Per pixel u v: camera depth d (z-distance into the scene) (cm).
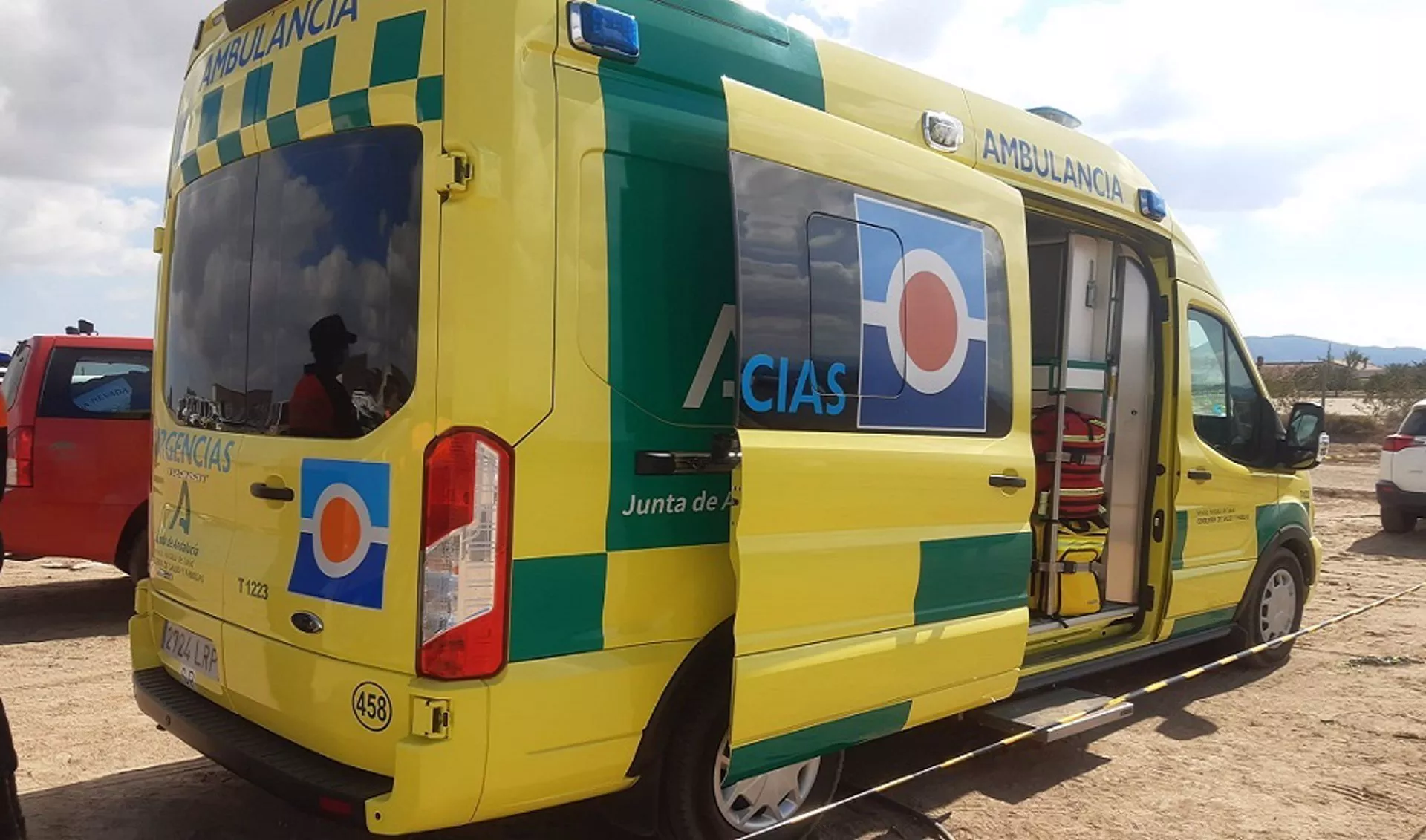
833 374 318
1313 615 789
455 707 257
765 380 296
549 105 272
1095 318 551
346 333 288
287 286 309
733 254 303
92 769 413
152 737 453
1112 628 550
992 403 384
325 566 285
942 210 365
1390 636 719
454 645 258
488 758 262
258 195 325
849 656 323
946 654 362
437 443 260
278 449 303
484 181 262
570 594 275
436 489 260
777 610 301
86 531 652
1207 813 410
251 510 314
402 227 275
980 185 386
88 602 733
